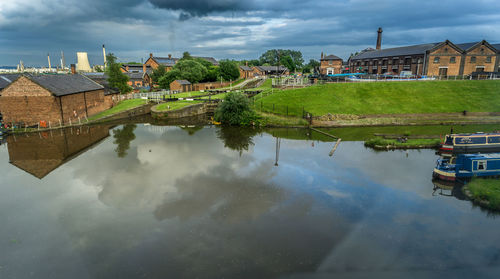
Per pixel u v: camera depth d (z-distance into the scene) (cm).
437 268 1455
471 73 7156
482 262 1498
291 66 16112
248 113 5172
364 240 1667
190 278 1377
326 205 2062
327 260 1502
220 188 2331
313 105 5512
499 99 5625
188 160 3053
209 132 4556
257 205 2053
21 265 1473
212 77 10956
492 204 1997
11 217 1922
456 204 2089
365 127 4762
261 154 3266
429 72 7431
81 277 1394
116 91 6881
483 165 2455
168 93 8294
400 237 1702
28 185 2438
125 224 1825
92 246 1616
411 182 2473
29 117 4719
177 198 2161
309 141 3888
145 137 4169
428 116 5141
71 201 2138
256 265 1462
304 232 1738
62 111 4806
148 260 1501
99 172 2720
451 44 7281
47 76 5012
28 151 3456
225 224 1814
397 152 3353
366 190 2311
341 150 3425
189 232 1734
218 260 1497
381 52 9388
